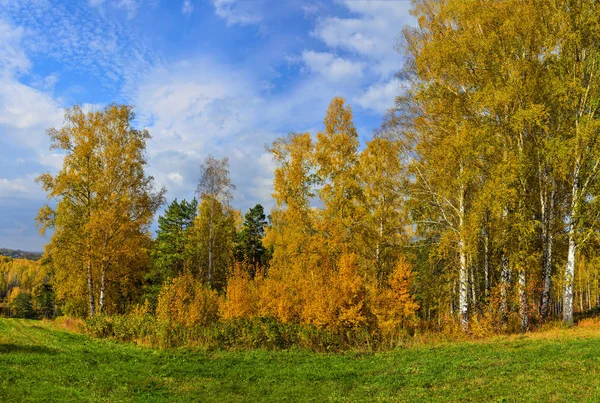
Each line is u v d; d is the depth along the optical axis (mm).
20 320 31031
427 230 23172
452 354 15164
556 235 20969
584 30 18703
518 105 19156
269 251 45031
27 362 15258
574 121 19656
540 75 19234
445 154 19156
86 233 26641
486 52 18766
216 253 39938
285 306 21125
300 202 24266
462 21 19734
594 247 20719
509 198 18219
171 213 45969
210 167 35375
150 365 15750
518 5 19266
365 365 15094
